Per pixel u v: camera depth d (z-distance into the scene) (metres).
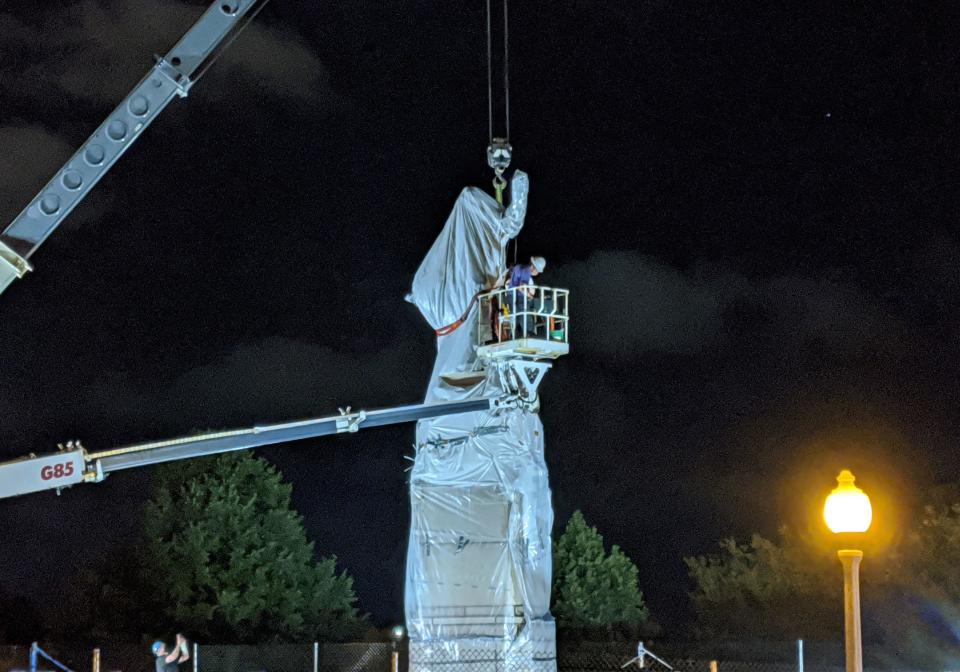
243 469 73.88
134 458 19.78
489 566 33.62
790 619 85.62
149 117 21.08
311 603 74.50
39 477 19.58
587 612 85.69
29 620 69.38
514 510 33.62
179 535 70.81
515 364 33.69
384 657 44.34
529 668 33.00
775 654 62.09
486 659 33.22
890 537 83.19
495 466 33.75
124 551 70.81
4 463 19.52
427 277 35.28
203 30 21.22
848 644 12.51
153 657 51.53
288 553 73.50
